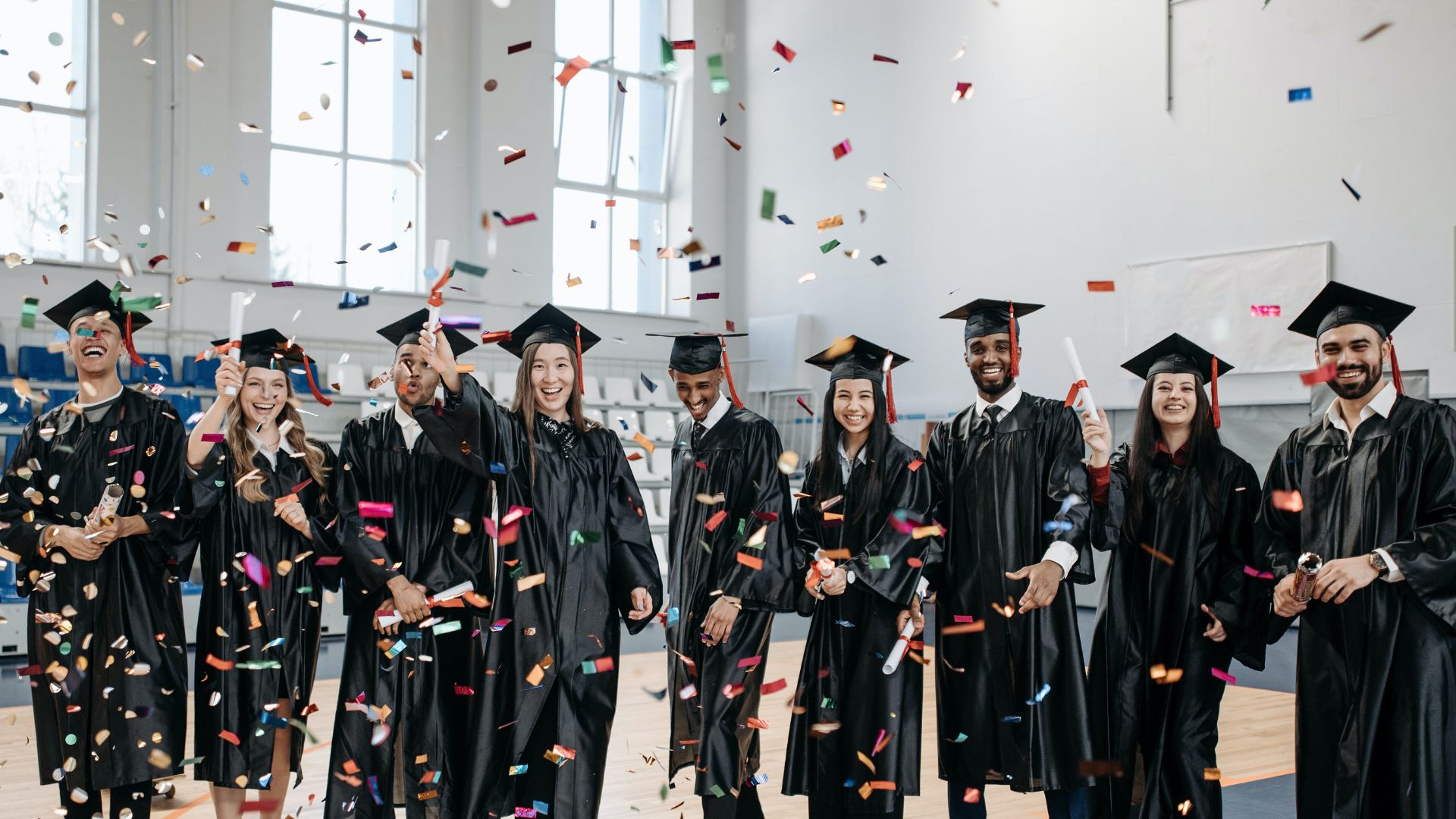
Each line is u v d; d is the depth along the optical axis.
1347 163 8.41
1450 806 2.89
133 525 3.31
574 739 3.22
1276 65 8.82
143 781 3.34
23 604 7.77
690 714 3.62
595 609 3.32
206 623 3.50
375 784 3.22
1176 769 3.23
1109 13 9.88
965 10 11.01
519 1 11.70
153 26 9.80
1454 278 7.88
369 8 11.08
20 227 9.34
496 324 11.51
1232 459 3.36
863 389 3.47
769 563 3.48
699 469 3.69
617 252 12.73
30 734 5.26
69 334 3.48
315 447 3.68
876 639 3.38
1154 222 9.52
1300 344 8.59
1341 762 2.97
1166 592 3.30
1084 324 9.99
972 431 3.54
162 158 9.76
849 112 12.02
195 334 9.82
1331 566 2.90
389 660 3.28
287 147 10.55
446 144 11.37
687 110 13.00
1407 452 2.99
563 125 12.24
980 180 10.84
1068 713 3.31
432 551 3.31
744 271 13.10
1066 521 3.29
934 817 4.05
